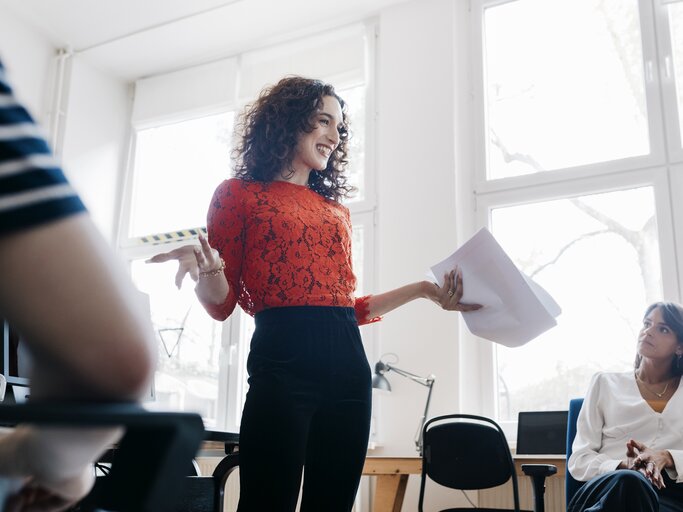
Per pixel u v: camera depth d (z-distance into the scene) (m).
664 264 3.71
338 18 4.94
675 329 2.39
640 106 4.07
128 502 0.32
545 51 4.44
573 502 2.12
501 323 1.61
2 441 0.36
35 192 0.28
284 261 1.23
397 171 4.40
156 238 5.26
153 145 5.57
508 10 4.62
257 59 5.25
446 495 3.74
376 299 1.52
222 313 1.24
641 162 3.90
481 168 4.33
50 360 0.31
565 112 4.27
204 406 4.71
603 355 3.80
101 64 5.49
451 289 1.59
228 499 4.38
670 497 2.16
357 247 4.51
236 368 4.69
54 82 5.20
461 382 3.93
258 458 1.11
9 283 0.29
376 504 3.10
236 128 1.54
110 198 5.44
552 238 4.07
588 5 4.39
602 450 2.38
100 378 0.32
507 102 4.45
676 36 4.06
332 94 1.46
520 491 3.63
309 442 1.18
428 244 4.19
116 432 0.34
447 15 4.56
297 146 1.39
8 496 0.36
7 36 4.92
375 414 4.10
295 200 1.32
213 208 1.31
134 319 0.32
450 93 4.40
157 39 5.23
